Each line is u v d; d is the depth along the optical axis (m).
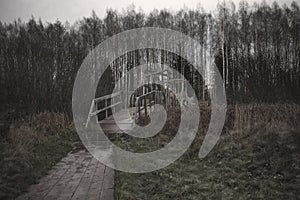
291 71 28.53
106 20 31.42
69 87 11.53
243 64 31.69
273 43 32.84
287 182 5.12
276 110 9.51
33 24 27.39
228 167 5.98
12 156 6.20
